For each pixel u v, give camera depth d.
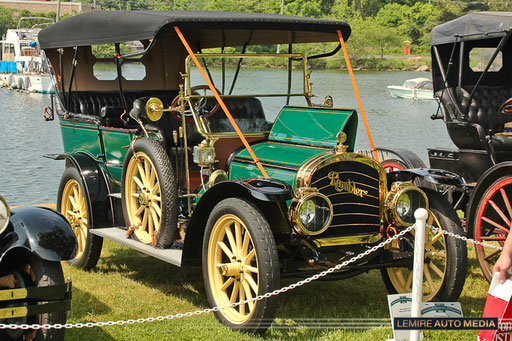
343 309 4.91
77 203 6.09
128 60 7.15
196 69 5.22
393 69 53.38
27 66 38.59
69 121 6.60
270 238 4.12
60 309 3.68
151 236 5.19
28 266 3.96
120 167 5.73
